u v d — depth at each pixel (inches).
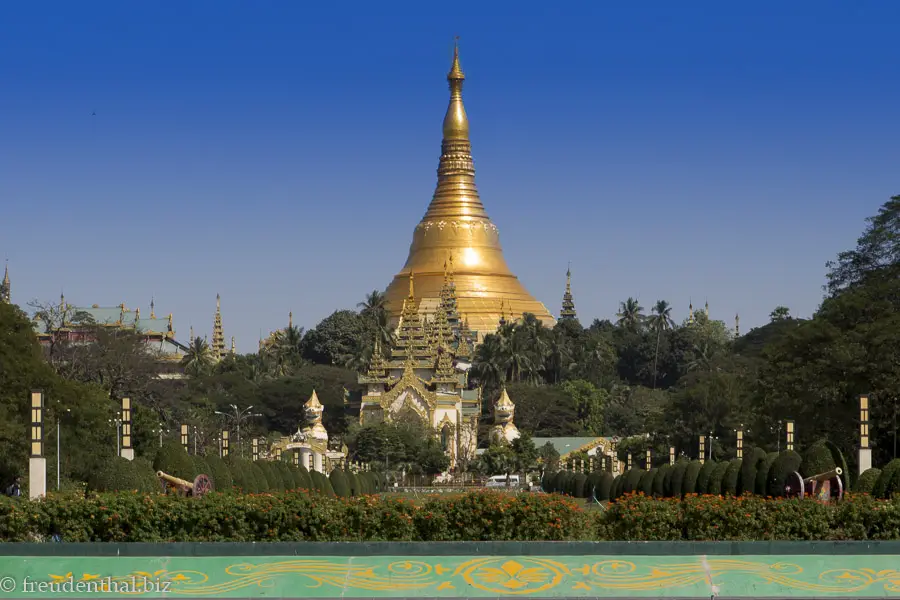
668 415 7022.6
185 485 2787.9
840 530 2309.3
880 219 5300.2
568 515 2393.0
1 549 2063.2
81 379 6471.5
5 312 4060.0
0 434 3718.0
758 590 2000.5
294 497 2399.1
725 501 2369.6
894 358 4143.7
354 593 1995.6
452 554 2084.2
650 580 2017.7
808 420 4330.7
